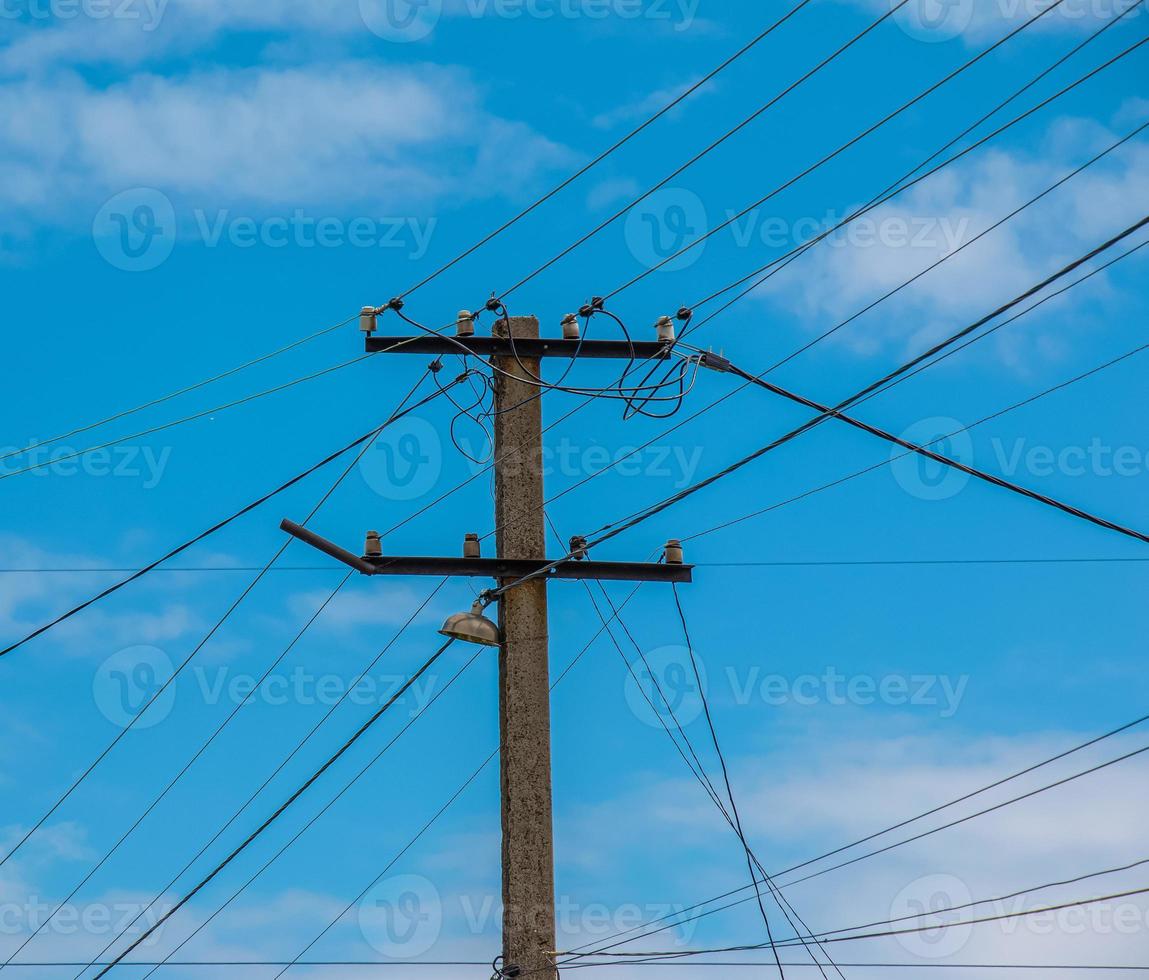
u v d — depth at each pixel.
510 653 18.61
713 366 19.48
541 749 18.38
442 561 18.84
